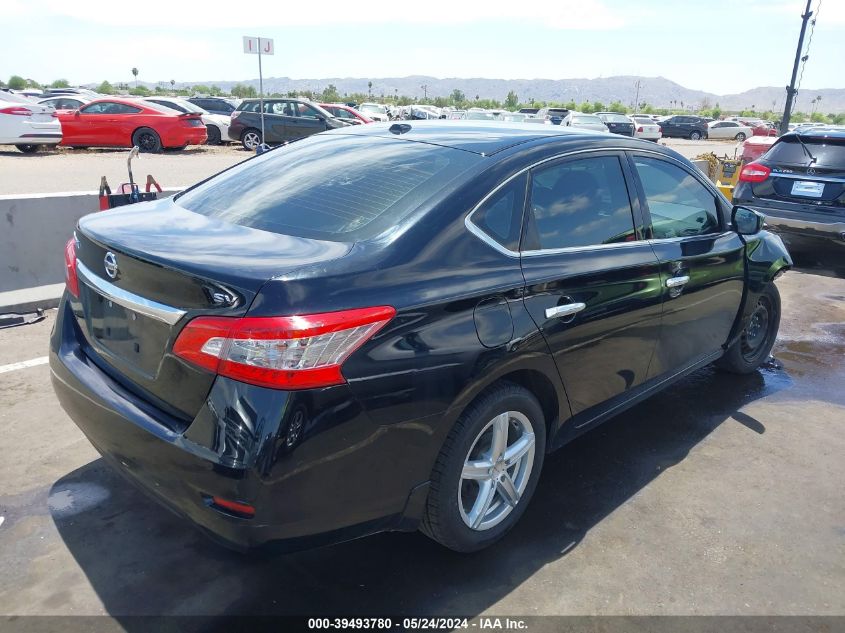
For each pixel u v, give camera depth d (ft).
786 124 60.34
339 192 9.12
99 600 8.32
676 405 14.73
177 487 7.37
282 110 66.13
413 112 124.98
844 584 9.25
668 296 11.60
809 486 11.68
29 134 53.36
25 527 9.62
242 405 6.84
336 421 7.09
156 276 7.45
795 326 20.57
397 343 7.47
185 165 51.34
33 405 13.25
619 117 111.96
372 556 9.35
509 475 9.72
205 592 8.52
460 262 8.32
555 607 8.55
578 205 10.22
